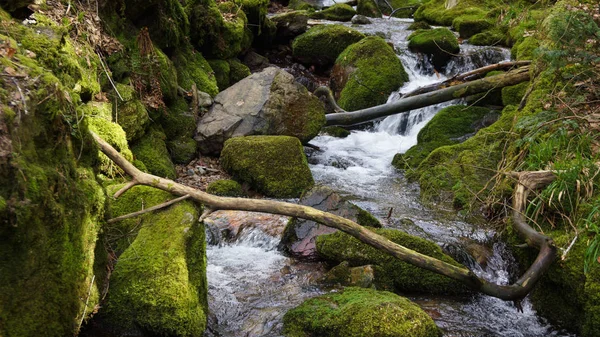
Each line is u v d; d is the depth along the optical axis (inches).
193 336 146.4
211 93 322.0
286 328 156.9
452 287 181.3
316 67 449.1
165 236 155.3
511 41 426.6
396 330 145.5
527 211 185.2
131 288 145.6
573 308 162.6
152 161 248.8
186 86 307.7
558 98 226.2
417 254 169.8
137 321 143.1
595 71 234.4
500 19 336.2
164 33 296.7
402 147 339.6
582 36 223.0
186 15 330.6
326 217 171.9
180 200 164.7
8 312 110.5
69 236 125.8
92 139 145.9
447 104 352.8
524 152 222.2
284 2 608.4
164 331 142.4
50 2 220.8
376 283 180.1
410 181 282.8
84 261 131.6
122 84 245.9
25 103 117.8
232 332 156.3
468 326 163.6
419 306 165.5
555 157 203.8
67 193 126.3
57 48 172.9
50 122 124.4
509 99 318.7
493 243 209.8
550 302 170.6
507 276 195.9
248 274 189.3
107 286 146.1
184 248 153.4
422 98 324.5
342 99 389.1
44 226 118.0
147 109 262.2
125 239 162.7
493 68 334.0
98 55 235.3
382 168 309.6
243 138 272.7
